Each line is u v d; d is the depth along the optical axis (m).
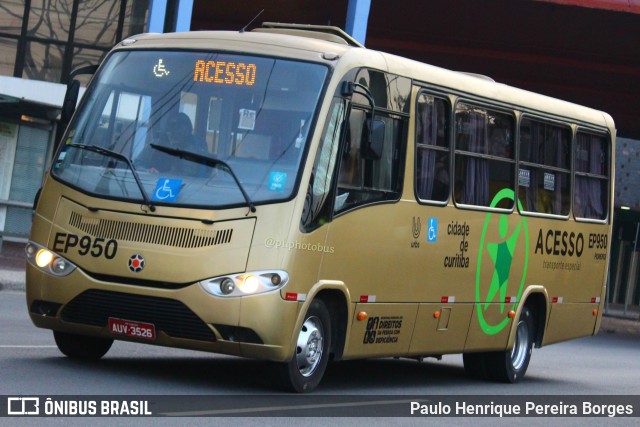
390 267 14.98
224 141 13.46
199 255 12.88
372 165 14.55
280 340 13.02
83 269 13.27
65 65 37.97
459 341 16.92
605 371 22.83
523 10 38.44
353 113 14.09
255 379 14.76
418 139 15.58
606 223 20.86
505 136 17.88
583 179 20.20
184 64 14.01
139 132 13.74
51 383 12.38
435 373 19.25
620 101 51.31
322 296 14.02
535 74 48.00
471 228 16.84
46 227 13.59
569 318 19.89
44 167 35.28
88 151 13.77
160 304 12.95
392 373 18.50
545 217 18.88
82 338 14.72
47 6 37.78
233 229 12.95
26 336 17.03
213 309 12.79
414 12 40.59
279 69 13.76
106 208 13.30
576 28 40.03
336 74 13.80
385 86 14.84
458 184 16.56
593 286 20.55
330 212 13.65
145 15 38.25
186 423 10.83
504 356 18.38
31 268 13.62
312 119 13.46
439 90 16.09
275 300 12.88
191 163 13.36
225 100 13.65
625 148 67.31
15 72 37.72
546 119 18.95
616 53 43.22
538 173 18.75
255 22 45.62
